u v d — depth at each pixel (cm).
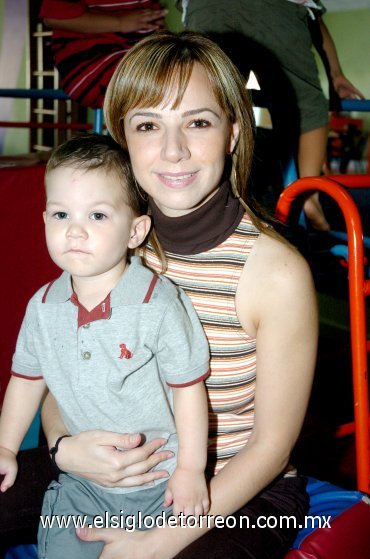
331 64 238
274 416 109
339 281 238
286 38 194
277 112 201
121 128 111
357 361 131
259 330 109
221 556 102
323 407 235
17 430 120
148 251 117
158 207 112
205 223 109
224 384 113
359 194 375
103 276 110
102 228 105
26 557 119
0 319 175
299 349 108
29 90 271
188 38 106
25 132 793
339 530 114
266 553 105
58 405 117
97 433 109
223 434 117
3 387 178
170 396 111
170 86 102
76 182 104
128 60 105
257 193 213
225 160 115
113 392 106
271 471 109
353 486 191
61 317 109
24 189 173
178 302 108
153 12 208
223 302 110
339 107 219
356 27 1018
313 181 138
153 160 105
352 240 130
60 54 215
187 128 104
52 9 207
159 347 107
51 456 113
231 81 106
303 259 110
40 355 112
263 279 108
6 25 759
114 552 106
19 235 174
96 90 215
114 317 106
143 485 112
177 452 112
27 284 179
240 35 194
